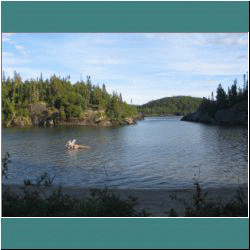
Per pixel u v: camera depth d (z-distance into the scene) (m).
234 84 130.62
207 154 37.03
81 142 53.22
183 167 27.33
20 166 27.33
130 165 28.64
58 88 129.25
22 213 6.69
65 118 118.88
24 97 122.81
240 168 26.52
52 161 31.22
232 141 53.25
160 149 42.94
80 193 10.42
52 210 6.86
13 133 74.44
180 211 7.73
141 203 8.92
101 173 24.08
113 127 101.88
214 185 18.89
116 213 6.63
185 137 63.31
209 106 140.00
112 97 140.75
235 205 7.13
